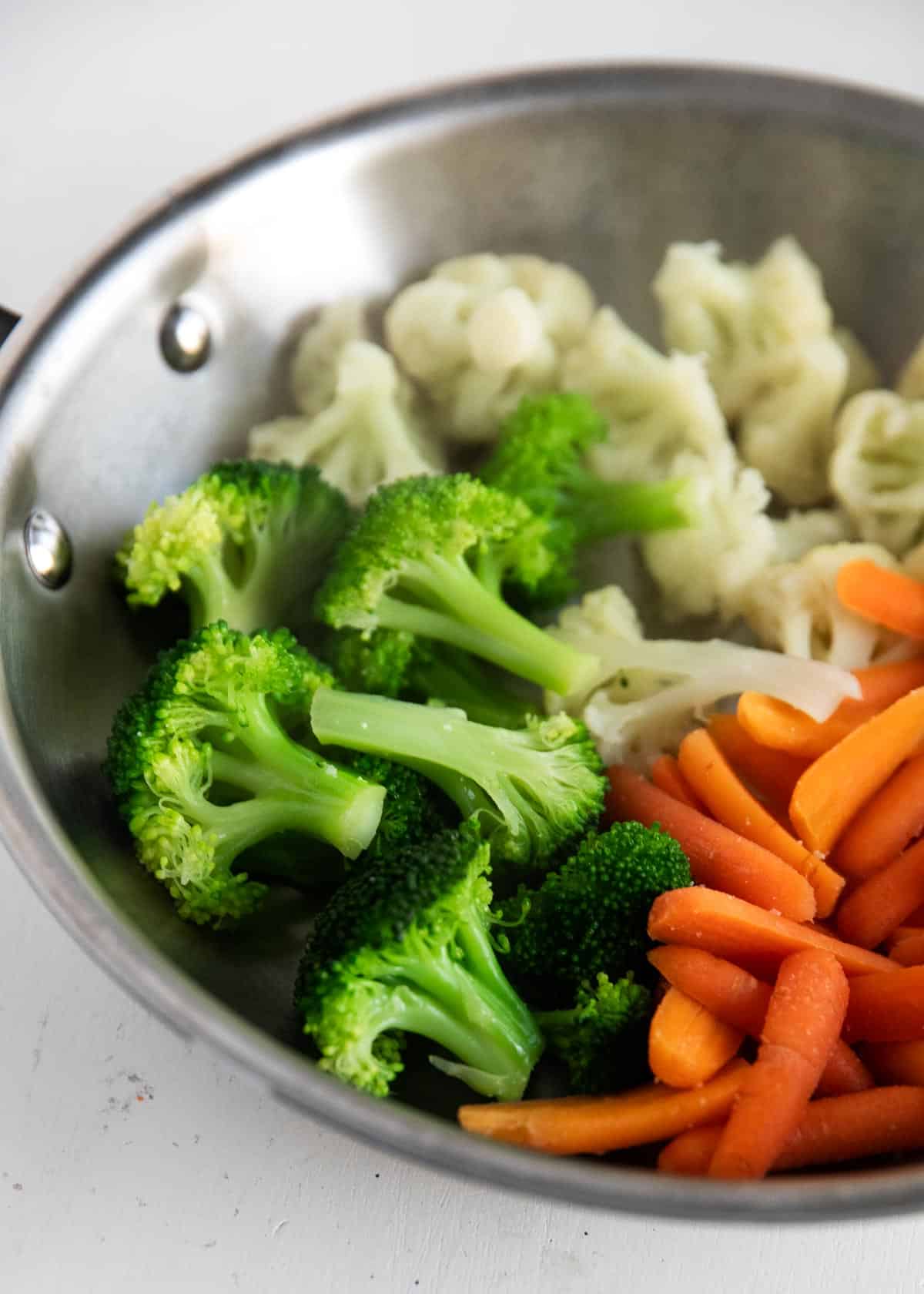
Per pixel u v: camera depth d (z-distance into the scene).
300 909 0.39
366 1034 0.35
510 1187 0.31
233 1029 0.32
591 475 0.45
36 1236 0.36
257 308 0.45
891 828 0.38
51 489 0.40
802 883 0.37
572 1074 0.36
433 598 0.41
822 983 0.35
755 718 0.40
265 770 0.38
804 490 0.47
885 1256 0.35
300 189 0.44
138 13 0.54
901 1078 0.36
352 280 0.46
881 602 0.41
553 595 0.44
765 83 0.44
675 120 0.45
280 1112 0.37
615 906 0.37
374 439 0.45
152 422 0.43
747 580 0.44
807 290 0.46
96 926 0.33
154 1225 0.36
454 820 0.40
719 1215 0.31
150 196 0.50
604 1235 0.35
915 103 0.44
